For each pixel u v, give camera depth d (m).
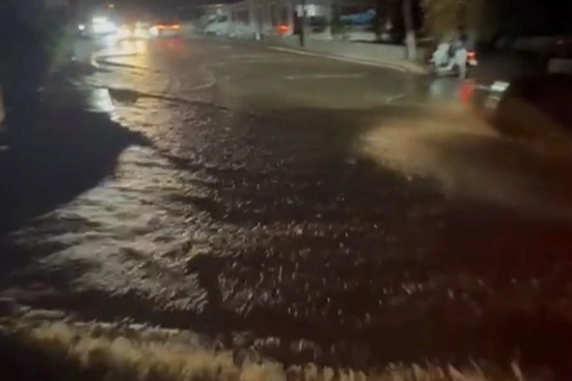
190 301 6.15
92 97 19.55
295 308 5.98
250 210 8.81
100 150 12.41
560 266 6.75
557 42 15.16
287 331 5.56
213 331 5.57
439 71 23.75
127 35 63.84
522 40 17.59
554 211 8.45
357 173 10.59
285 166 11.26
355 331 5.55
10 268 6.90
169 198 9.39
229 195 9.53
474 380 4.80
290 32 48.28
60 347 5.25
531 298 6.07
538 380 4.80
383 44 32.25
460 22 25.17
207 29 64.31
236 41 51.28
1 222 8.29
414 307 5.95
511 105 12.75
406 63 27.84
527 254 7.08
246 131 14.70
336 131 14.38
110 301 6.14
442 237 7.63
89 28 60.75
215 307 6.02
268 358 5.12
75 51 36.06
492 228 7.88
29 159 11.47
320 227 8.08
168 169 11.12
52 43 29.27
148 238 7.79
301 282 6.53
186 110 17.83
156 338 5.43
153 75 26.75
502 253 7.12
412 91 20.28
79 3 56.72
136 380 4.77
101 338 5.41
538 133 11.97
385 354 5.18
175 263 7.05
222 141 13.55
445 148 12.16
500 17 24.11
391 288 6.34
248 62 32.31
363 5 46.09
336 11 46.12
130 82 24.16
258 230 8.03
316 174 10.62
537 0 23.22
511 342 5.32
